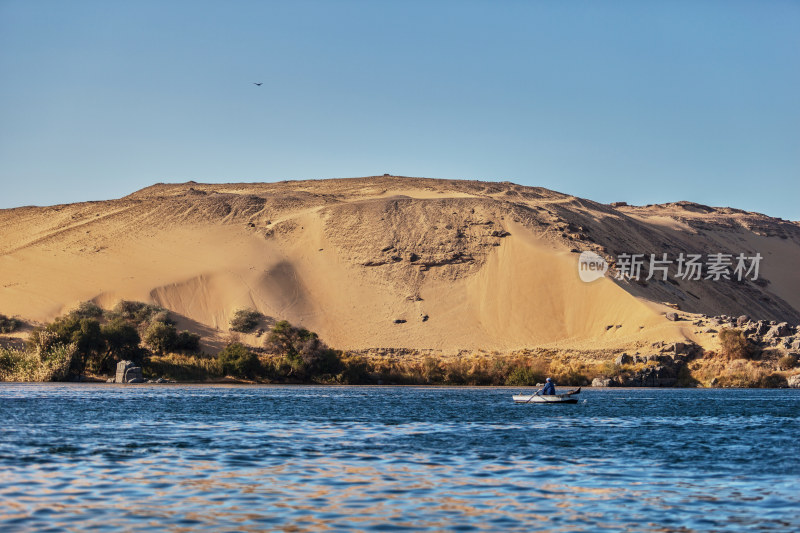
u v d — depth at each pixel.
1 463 79.94
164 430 111.38
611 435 111.81
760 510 62.66
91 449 90.94
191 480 72.75
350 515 59.34
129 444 95.94
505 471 79.56
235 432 110.38
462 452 92.56
